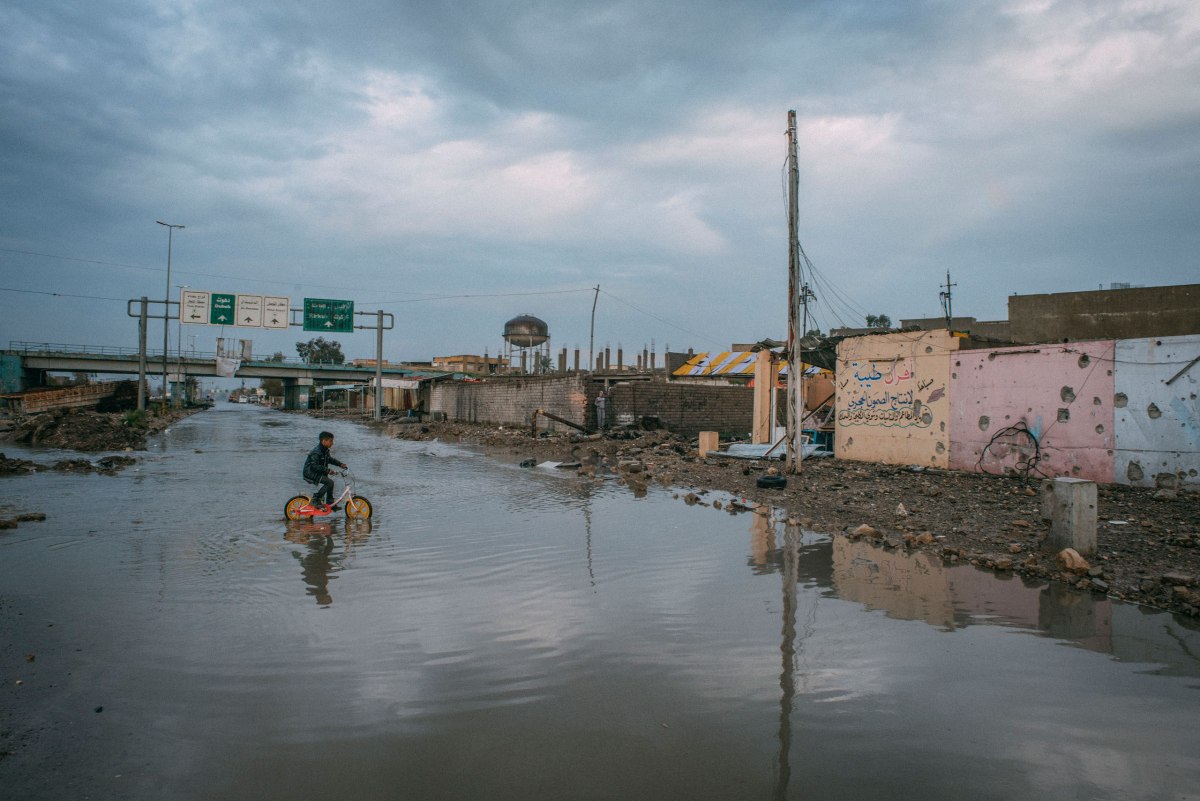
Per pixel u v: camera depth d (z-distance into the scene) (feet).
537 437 92.73
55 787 10.78
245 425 149.79
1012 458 48.11
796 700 14.01
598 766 11.48
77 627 18.22
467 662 16.01
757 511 36.78
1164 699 14.08
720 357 144.46
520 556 26.68
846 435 60.75
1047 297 77.05
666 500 41.52
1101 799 10.55
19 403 160.76
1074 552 23.66
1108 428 43.19
